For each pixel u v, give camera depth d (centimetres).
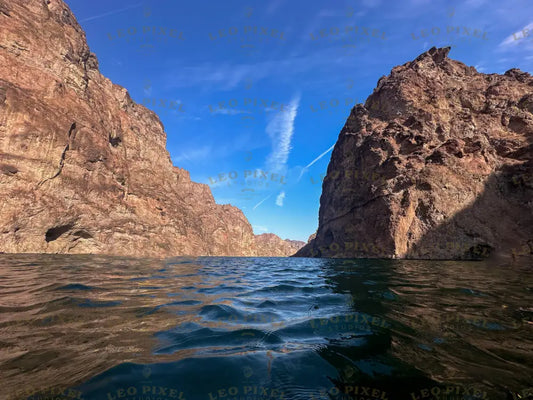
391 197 2739
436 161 2847
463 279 938
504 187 2712
